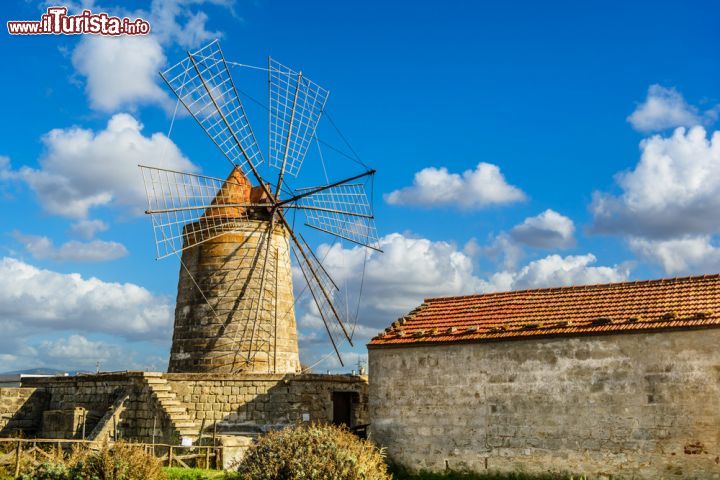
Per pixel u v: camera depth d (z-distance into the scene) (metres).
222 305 36.22
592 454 24.05
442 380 26.80
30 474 20.66
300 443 20.98
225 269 36.62
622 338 24.27
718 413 22.62
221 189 37.81
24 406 35.69
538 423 25.00
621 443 23.70
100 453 21.06
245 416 31.59
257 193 38.50
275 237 38.00
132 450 21.56
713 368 22.89
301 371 38.19
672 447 23.03
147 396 31.39
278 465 20.48
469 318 28.23
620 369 24.11
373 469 21.20
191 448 27.62
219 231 37.09
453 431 26.28
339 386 33.16
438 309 29.69
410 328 28.66
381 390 27.80
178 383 31.97
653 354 23.75
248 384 31.91
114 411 31.44
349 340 38.50
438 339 27.05
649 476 23.17
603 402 24.17
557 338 25.17
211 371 35.41
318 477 20.14
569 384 24.75
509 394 25.62
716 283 25.69
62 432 32.66
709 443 22.61
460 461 25.97
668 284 26.56
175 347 36.81
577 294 27.75
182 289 37.53
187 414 31.56
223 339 35.81
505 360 25.88
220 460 27.09
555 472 24.44
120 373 32.66
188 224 37.66
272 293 37.28
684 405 23.08
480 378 26.17
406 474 26.58
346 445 21.25
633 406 23.73
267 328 36.66
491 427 25.70
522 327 26.14
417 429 26.91
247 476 20.64
